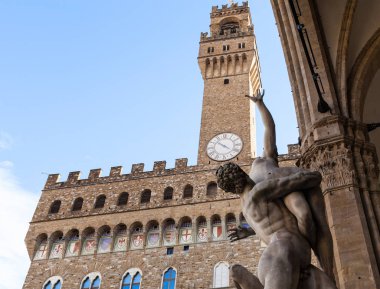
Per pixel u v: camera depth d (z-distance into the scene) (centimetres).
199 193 4628
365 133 1091
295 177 461
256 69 6281
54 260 4478
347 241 880
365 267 834
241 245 4159
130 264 4284
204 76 6081
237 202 4447
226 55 6203
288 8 1319
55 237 4691
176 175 4888
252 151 5059
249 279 439
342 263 856
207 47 6372
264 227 454
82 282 4262
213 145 5116
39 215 4856
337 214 927
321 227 456
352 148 1044
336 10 1291
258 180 483
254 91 6253
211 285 3941
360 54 1257
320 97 1110
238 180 475
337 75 1209
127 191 4888
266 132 537
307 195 469
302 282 422
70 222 4712
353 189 952
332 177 988
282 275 404
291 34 1307
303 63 1219
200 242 4281
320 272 425
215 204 4481
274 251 423
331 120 1084
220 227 4359
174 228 4462
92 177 5144
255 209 460
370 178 996
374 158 1047
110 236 4556
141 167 5106
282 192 459
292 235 439
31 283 4338
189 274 4069
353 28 1273
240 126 5281
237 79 5947
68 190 5072
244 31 6619
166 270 4162
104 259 4378
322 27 1281
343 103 1148
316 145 1055
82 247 4541
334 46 1252
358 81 1216
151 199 4709
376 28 1282
